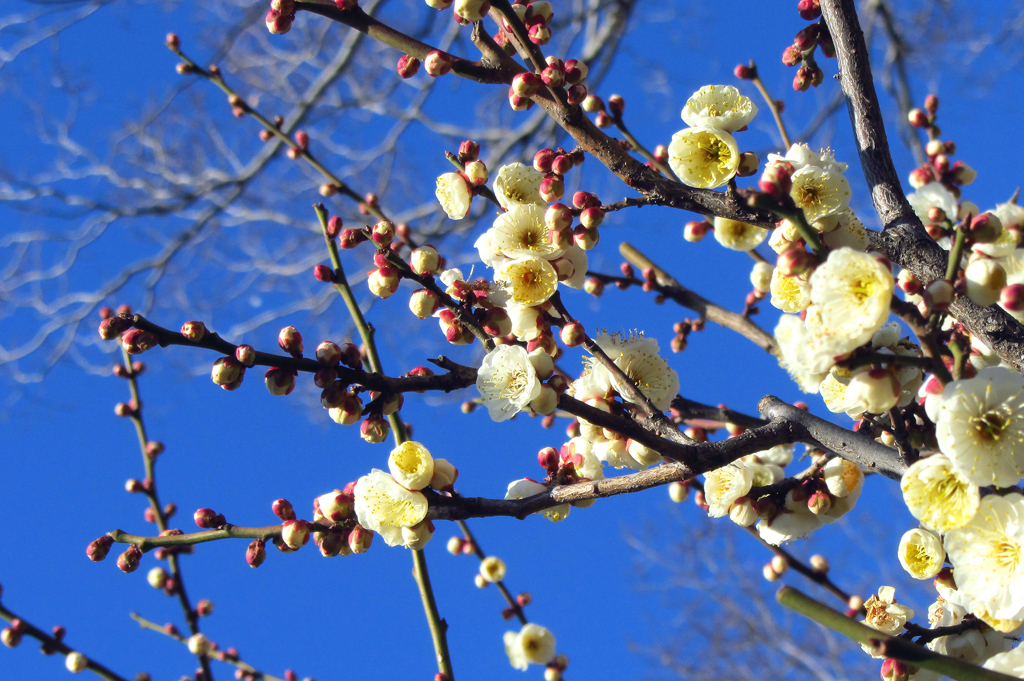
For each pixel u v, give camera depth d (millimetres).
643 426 691
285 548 687
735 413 779
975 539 635
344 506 688
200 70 898
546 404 683
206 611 878
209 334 653
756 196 624
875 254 623
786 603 597
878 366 636
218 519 697
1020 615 628
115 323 642
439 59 691
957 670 586
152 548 694
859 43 750
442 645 750
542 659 833
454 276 729
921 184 749
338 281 770
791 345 632
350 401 671
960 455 622
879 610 724
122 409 885
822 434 678
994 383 621
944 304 624
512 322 714
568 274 710
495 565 857
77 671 814
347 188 889
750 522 722
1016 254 717
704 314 864
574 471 720
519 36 683
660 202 698
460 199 728
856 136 748
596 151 693
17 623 813
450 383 689
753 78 835
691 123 709
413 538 678
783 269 631
